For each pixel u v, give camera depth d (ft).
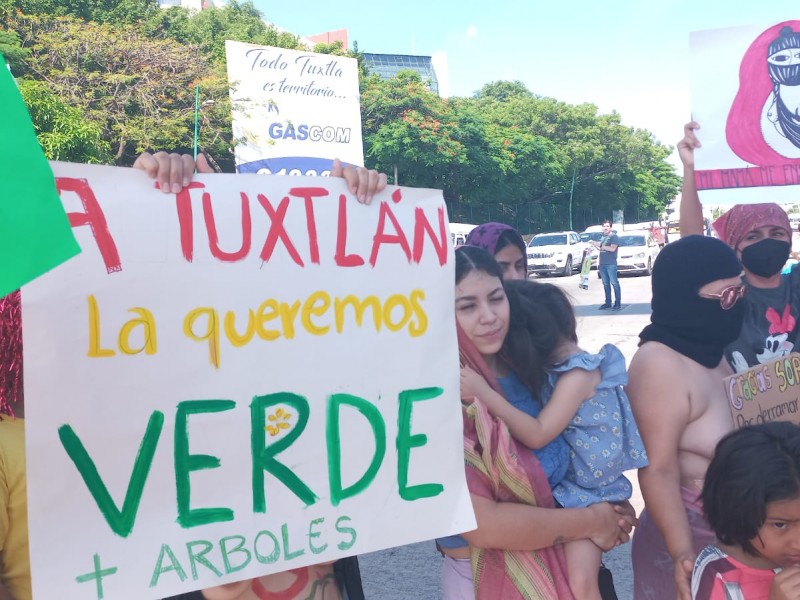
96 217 4.56
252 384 4.91
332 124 35.50
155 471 4.60
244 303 4.93
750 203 10.37
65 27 67.26
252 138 34.27
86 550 4.39
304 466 5.06
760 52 10.29
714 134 10.53
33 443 4.28
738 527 5.55
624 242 82.69
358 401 5.27
